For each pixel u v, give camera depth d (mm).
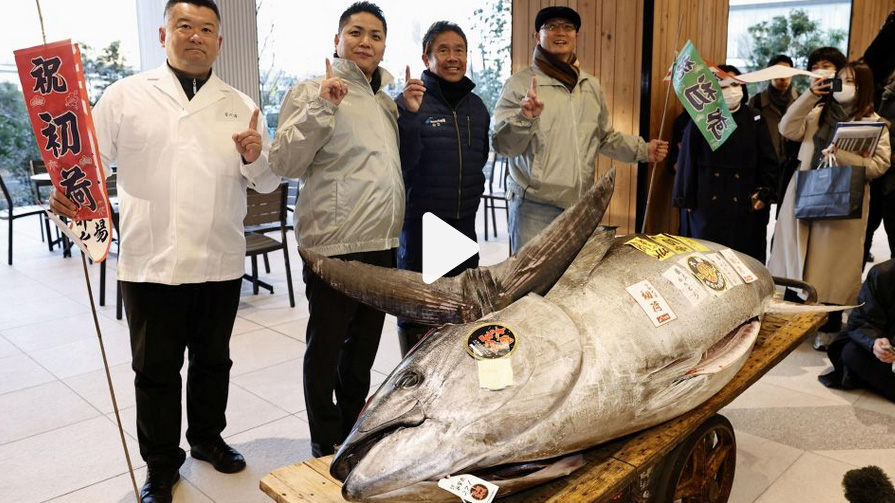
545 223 3549
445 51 3156
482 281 1968
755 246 4707
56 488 2715
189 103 2562
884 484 1748
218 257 2646
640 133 4668
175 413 2689
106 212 2010
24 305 5207
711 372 2021
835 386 3650
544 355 1759
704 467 2309
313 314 2703
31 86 1955
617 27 4664
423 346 1850
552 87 3432
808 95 4102
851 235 4129
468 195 3266
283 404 3490
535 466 1724
